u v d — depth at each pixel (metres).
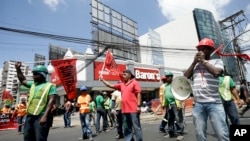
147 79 29.47
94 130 11.40
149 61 44.78
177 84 3.61
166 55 60.25
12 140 9.77
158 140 6.86
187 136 7.20
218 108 3.14
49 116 3.87
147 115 20.03
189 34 59.16
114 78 25.55
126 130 5.33
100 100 9.95
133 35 36.88
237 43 26.59
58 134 10.57
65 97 25.83
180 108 6.95
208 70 3.14
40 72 4.07
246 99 8.23
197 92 3.30
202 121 3.22
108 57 8.65
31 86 4.12
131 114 5.15
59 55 37.34
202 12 59.81
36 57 45.75
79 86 23.67
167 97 7.07
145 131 9.23
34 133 3.85
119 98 8.19
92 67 24.81
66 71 9.13
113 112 11.73
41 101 3.86
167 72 7.09
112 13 33.66
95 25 30.38
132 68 28.00
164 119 8.05
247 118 10.23
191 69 3.46
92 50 29.66
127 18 36.34
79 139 8.29
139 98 5.22
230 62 50.72
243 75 27.12
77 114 23.44
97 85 24.62
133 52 36.06
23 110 13.41
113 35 32.81
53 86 4.02
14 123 16.73
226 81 5.68
